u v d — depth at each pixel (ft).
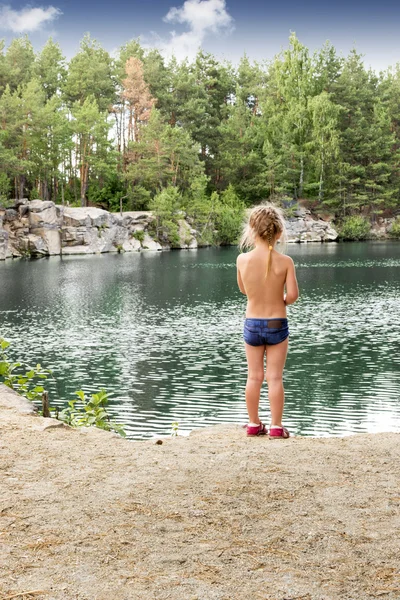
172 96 342.44
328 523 9.43
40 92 273.95
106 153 283.79
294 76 339.98
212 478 11.49
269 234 14.99
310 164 334.44
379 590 7.45
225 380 64.03
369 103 361.92
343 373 66.54
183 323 98.53
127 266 199.82
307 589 7.46
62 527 9.25
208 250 283.18
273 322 15.08
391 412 53.26
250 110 361.71
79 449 13.80
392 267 191.31
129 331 91.76
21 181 268.62
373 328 92.53
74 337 87.30
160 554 8.36
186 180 318.45
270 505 10.14
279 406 15.24
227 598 7.25
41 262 216.33
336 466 12.28
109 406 55.11
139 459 12.82
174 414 52.95
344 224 334.44
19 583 7.59
